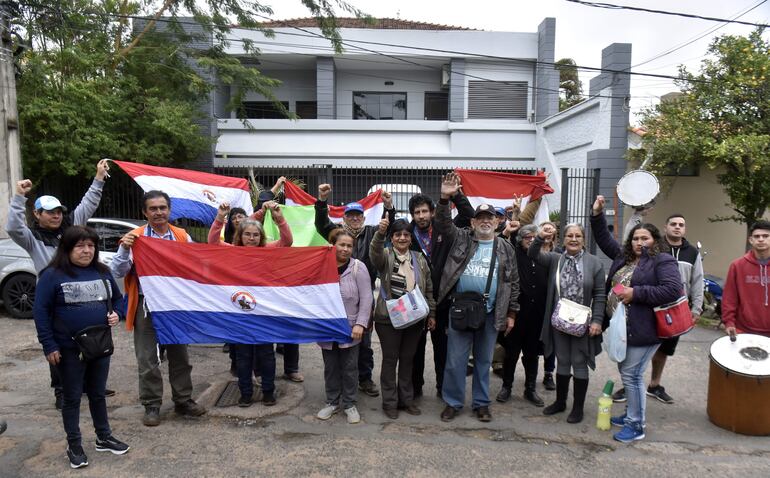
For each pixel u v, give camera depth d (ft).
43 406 16.05
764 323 15.98
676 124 32.83
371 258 15.38
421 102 62.49
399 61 59.21
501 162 57.47
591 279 15.56
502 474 12.72
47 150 33.45
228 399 16.92
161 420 15.20
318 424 15.23
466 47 57.62
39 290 12.01
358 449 13.76
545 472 12.85
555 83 56.44
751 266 16.17
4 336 23.27
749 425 14.94
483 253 15.58
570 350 15.79
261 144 56.03
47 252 15.25
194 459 13.07
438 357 17.24
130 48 42.83
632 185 18.70
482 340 15.57
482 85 58.65
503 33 57.62
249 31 55.36
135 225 27.78
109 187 40.22
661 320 14.15
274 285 15.46
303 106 62.39
